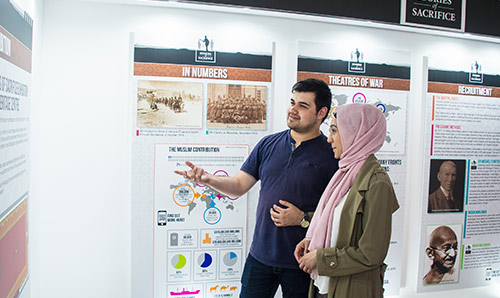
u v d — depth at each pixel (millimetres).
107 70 2297
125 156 2350
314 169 1990
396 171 2713
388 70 2676
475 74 2879
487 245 2967
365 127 1664
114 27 2297
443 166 2832
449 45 2848
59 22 2223
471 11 2729
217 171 2434
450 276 2893
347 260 1527
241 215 2477
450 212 2861
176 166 2379
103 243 2348
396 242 2727
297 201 1990
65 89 2248
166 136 2357
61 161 2264
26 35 1793
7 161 1496
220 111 2420
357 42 2654
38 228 2211
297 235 1979
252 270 2111
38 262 2221
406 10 2586
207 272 2455
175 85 2354
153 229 2367
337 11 2461
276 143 2145
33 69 2006
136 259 2355
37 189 2168
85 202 2311
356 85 2623
